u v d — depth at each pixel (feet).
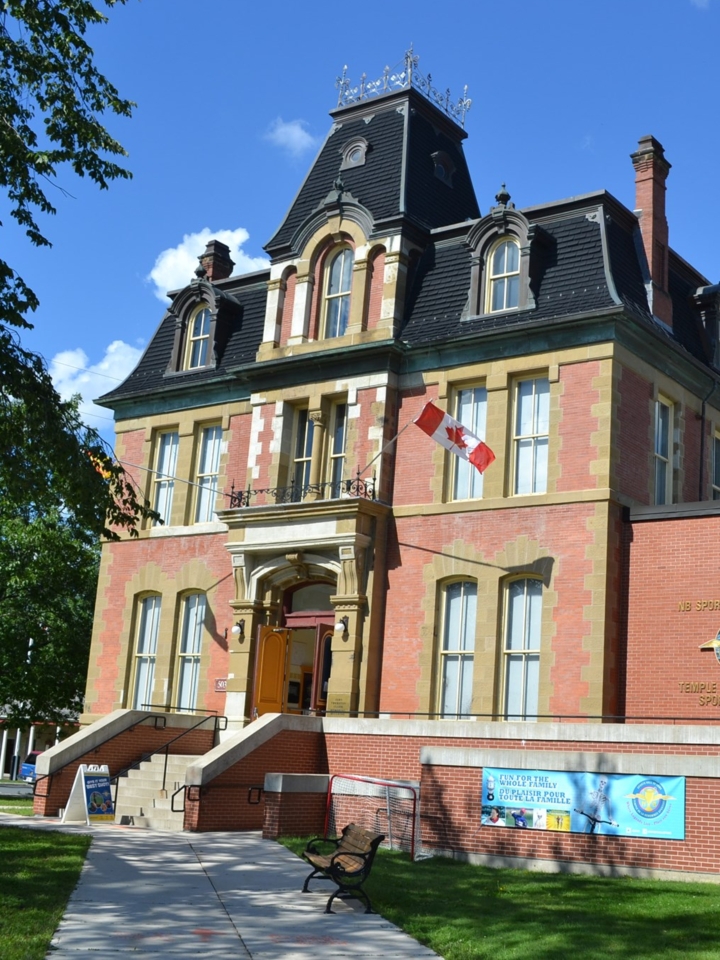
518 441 88.84
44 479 69.82
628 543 83.30
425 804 68.74
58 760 85.51
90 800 79.97
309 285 101.35
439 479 90.94
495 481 87.92
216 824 75.82
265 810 72.43
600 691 79.51
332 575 93.76
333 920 47.88
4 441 66.95
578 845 62.13
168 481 110.22
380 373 94.73
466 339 90.38
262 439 101.14
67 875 54.39
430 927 46.83
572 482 84.28
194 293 112.27
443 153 106.01
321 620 95.30
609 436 83.30
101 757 88.48
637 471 86.07
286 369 100.17
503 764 66.03
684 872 58.70
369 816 72.69
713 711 77.15
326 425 98.22
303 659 103.09
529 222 90.84
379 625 90.99
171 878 55.77
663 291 95.04
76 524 78.69
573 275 89.25
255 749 79.10
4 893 48.88
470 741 76.02
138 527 110.22
